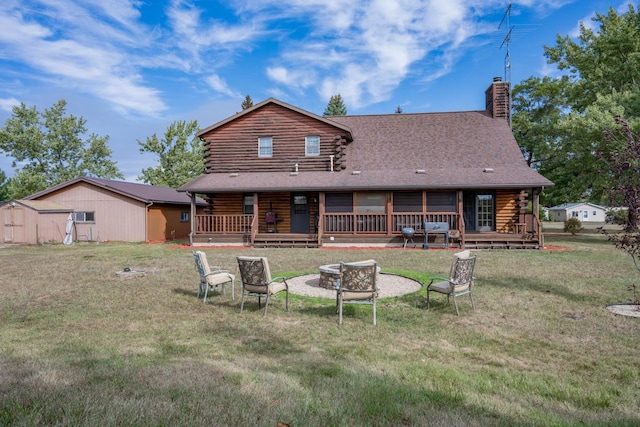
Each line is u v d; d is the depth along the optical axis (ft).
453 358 13.61
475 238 49.73
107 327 17.22
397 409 9.62
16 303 21.52
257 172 61.05
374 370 12.37
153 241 69.26
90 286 26.14
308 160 59.93
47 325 17.51
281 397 10.16
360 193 57.26
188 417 8.92
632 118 53.57
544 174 89.76
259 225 60.39
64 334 16.19
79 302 21.76
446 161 56.49
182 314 19.39
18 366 12.35
